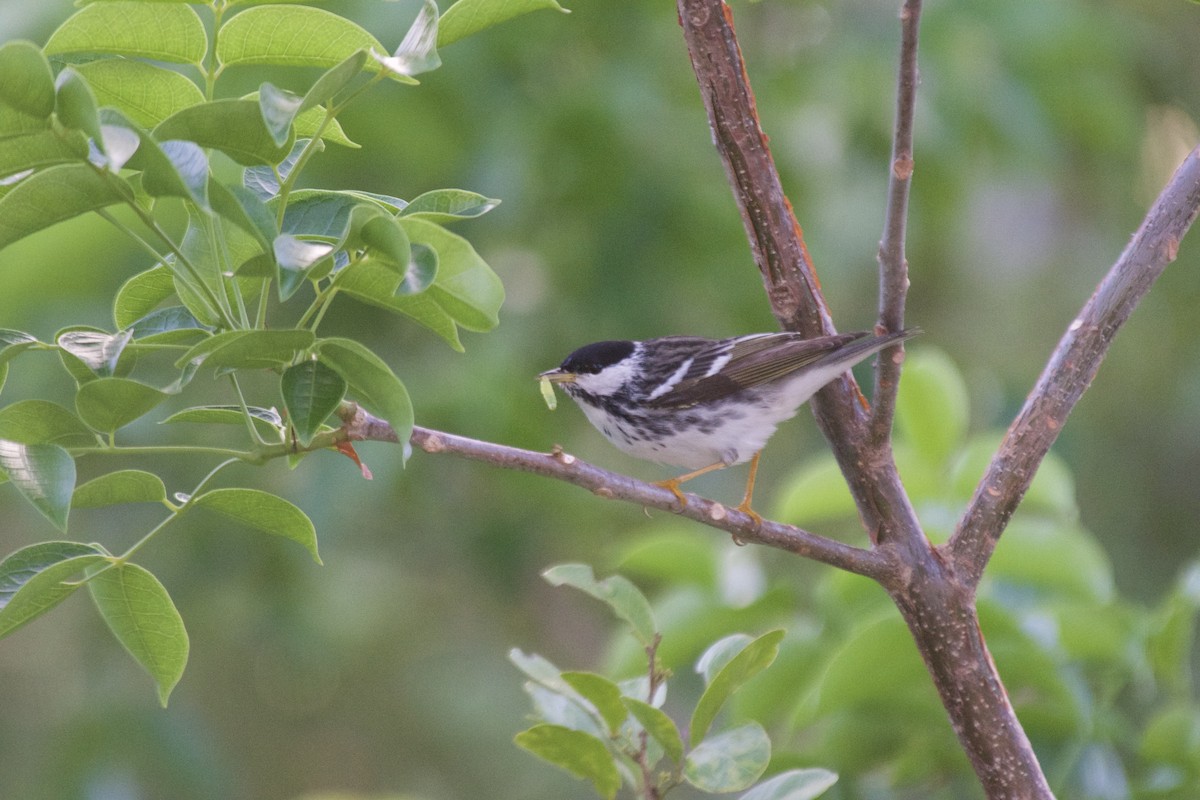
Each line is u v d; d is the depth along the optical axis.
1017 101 13.29
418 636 15.30
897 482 5.89
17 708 14.62
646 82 12.86
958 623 5.77
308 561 13.21
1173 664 7.36
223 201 4.27
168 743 12.45
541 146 12.55
